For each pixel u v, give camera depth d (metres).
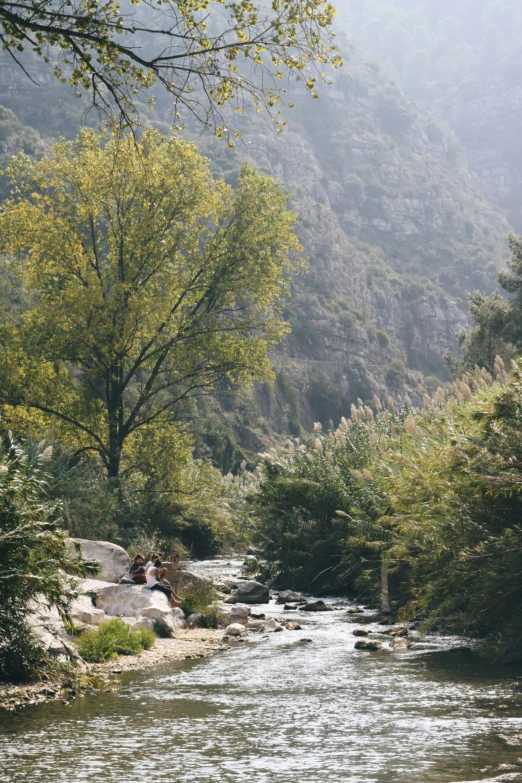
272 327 31.45
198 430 97.19
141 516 32.47
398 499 14.59
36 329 29.12
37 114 182.50
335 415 161.62
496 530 11.85
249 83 8.86
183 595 18.00
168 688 9.77
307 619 17.23
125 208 30.27
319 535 22.27
